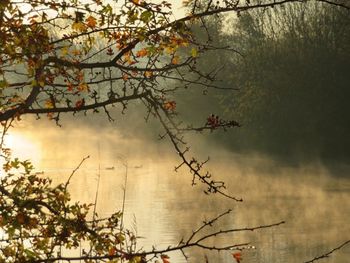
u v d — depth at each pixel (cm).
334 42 9162
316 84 9088
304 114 9156
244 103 9200
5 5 789
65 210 834
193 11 842
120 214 848
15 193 818
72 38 842
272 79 9231
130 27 833
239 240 4194
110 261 801
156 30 837
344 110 8969
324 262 3697
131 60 872
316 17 9200
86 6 819
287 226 4622
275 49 9288
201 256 3694
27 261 800
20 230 800
